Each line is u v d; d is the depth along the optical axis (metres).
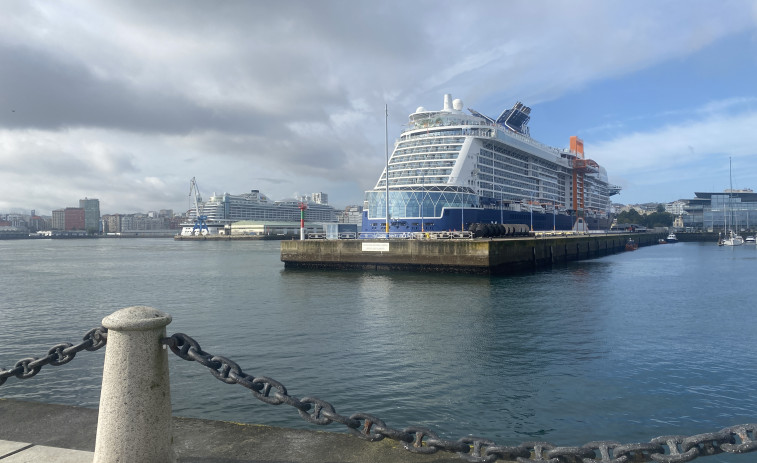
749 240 143.25
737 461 10.11
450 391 14.80
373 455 4.42
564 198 127.44
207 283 45.53
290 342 20.95
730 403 13.78
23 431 4.87
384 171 88.12
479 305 30.66
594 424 12.41
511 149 97.75
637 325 24.31
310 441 4.69
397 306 30.48
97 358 18.19
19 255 105.00
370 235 70.00
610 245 102.25
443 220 75.94
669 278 47.44
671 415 12.96
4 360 19.09
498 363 17.70
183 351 4.05
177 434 4.83
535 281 44.47
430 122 92.19
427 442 4.29
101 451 3.61
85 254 108.31
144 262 78.31
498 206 88.75
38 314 29.47
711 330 23.22
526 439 11.59
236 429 4.96
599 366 17.33
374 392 14.72
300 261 58.38
